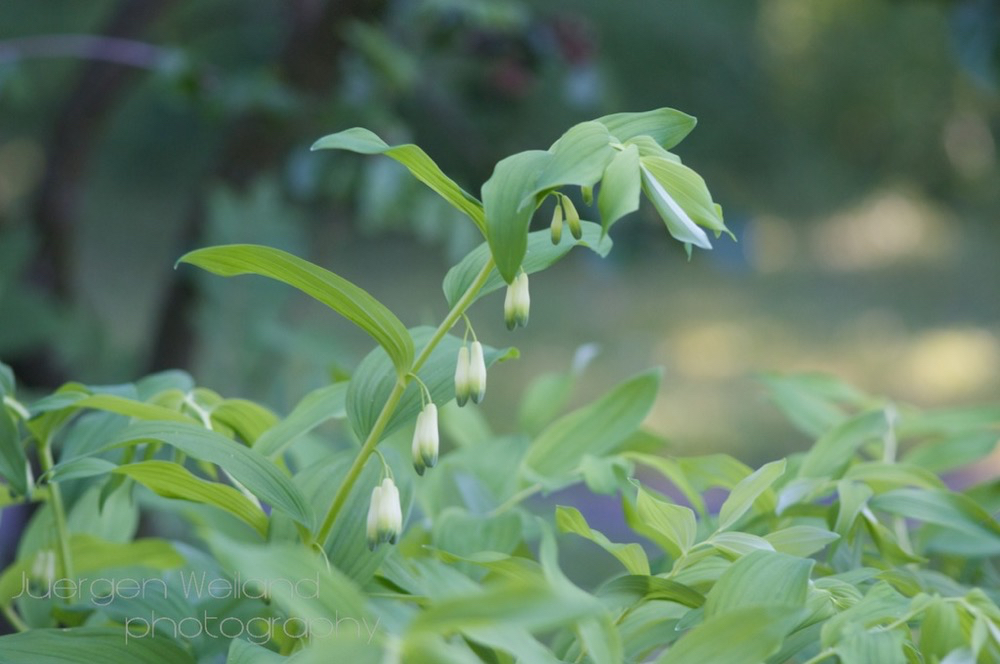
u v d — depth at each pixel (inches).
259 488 40.1
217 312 94.1
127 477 44.9
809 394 48.8
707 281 429.4
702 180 38.6
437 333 39.9
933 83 536.4
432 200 97.0
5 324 90.8
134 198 485.4
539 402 51.3
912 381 318.3
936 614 38.8
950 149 548.7
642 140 38.9
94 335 105.2
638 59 450.3
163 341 102.9
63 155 109.3
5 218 110.2
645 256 107.3
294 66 101.0
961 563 46.0
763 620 37.5
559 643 41.9
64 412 44.3
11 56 91.7
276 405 80.9
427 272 446.9
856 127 545.0
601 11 430.9
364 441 40.8
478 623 34.9
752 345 357.1
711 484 44.9
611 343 352.8
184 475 40.3
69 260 111.3
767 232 497.7
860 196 535.8
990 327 376.2
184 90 95.7
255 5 138.3
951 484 174.1
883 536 43.1
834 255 491.5
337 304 39.6
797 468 45.4
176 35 144.8
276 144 100.3
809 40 532.1
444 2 100.7
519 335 356.2
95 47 95.0
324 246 112.5
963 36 105.8
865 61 534.0
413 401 40.8
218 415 44.4
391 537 39.5
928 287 442.6
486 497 46.3
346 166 97.8
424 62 111.3
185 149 477.4
